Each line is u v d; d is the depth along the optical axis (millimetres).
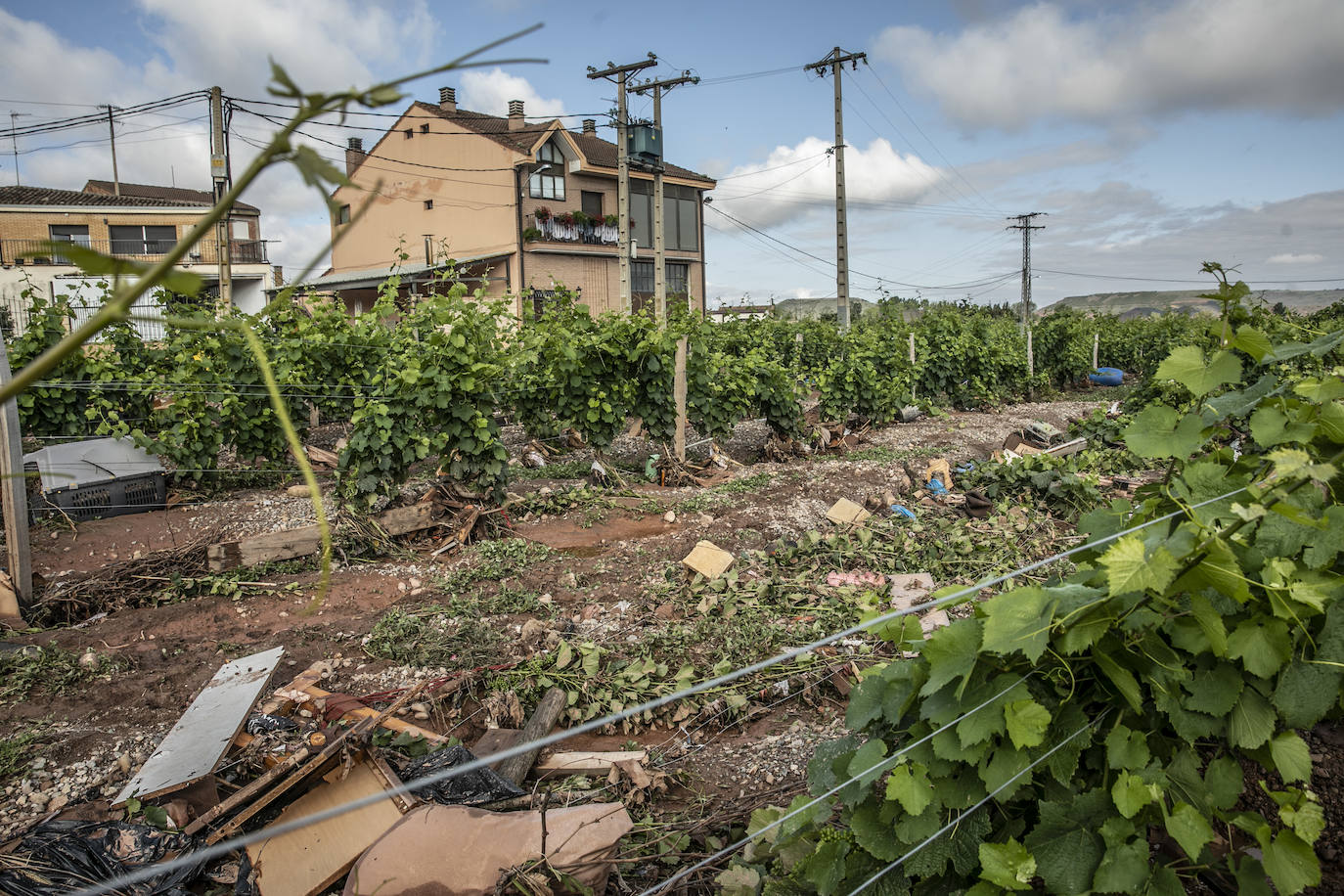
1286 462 1828
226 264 18766
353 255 36219
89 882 3281
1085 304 89875
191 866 3354
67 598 6527
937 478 11016
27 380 510
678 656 5738
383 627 6086
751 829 3344
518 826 3096
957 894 2264
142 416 10664
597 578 7211
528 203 30391
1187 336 24922
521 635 5965
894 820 2344
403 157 32500
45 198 30781
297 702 4883
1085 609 2012
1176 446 2316
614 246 32844
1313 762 2777
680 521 8984
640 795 4102
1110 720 2252
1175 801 2111
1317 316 16922
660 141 23062
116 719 4820
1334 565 2234
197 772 3861
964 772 2273
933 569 7590
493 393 8938
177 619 6320
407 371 8234
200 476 10000
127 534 8242
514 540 8133
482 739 4547
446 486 8781
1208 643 2035
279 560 7418
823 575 7359
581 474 11281
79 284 11062
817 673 5363
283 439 11008
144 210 31812
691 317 15688
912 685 2465
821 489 10297
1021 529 8641
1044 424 14367
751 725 4973
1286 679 2031
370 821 3434
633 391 11539
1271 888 2262
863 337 18922
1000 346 21656
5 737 4574
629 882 3475
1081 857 2055
